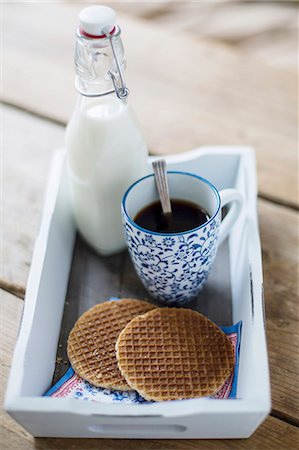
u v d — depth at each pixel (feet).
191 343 2.01
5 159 2.75
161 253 1.98
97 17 1.90
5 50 3.26
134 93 3.02
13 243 2.42
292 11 3.91
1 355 2.10
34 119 2.91
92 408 1.74
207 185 2.09
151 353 1.99
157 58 3.20
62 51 3.25
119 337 2.02
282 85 3.04
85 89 2.01
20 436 1.93
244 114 2.90
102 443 1.91
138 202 2.14
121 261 2.35
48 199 2.24
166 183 2.09
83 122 2.08
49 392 1.95
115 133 2.08
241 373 1.94
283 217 2.50
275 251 2.39
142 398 1.94
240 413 1.72
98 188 2.16
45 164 2.72
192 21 3.82
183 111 2.93
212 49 3.25
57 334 2.12
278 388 2.01
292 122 2.86
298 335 2.14
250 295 1.99
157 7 3.96
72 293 2.26
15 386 1.78
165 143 2.79
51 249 2.14
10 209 2.54
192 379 1.93
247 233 2.15
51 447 1.91
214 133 2.83
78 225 2.35
